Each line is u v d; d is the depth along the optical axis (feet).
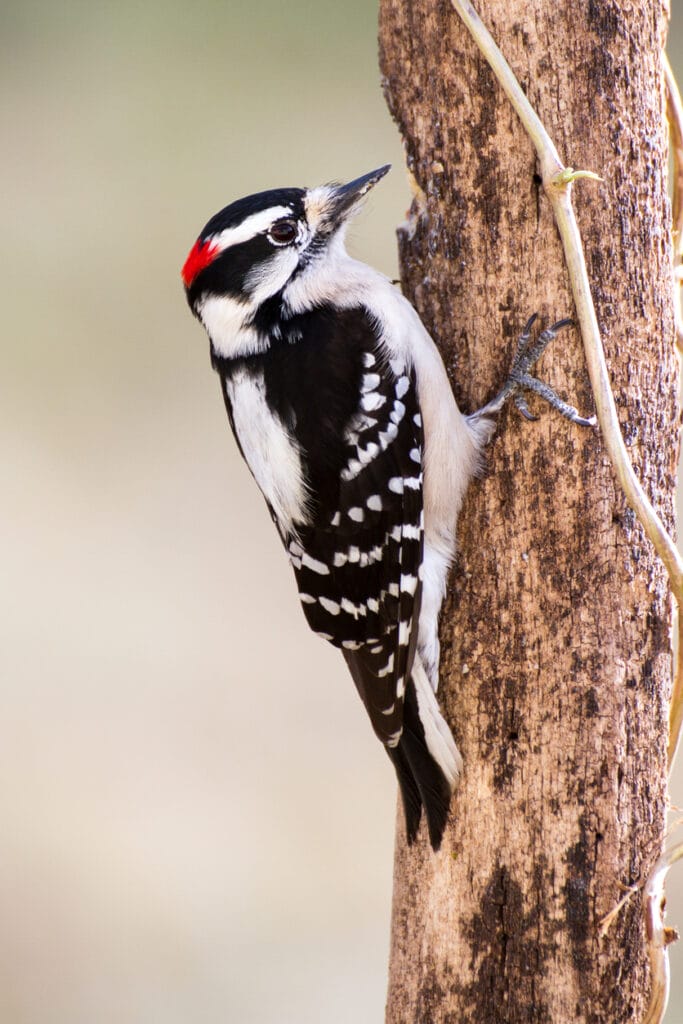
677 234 25.38
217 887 46.01
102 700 51.98
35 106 70.13
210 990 43.34
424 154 24.26
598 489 22.79
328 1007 42.88
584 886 22.38
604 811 22.39
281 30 70.85
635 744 22.56
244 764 49.88
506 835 22.98
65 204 67.10
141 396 63.31
